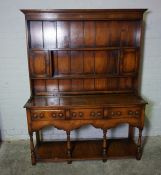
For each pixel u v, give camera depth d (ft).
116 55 8.32
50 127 9.57
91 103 7.58
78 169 7.70
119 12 7.55
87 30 8.07
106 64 8.42
